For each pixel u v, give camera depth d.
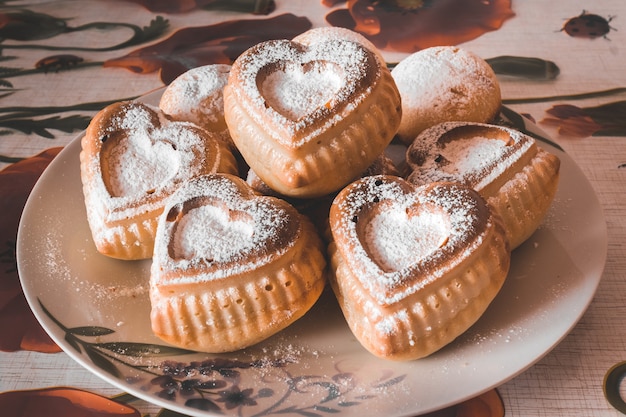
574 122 0.46
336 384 0.33
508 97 0.48
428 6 0.56
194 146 0.39
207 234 0.34
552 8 0.55
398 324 0.32
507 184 0.36
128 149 0.39
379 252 0.34
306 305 0.34
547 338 0.34
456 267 0.32
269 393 0.33
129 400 0.35
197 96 0.42
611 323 0.37
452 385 0.32
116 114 0.40
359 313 0.33
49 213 0.40
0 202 0.43
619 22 0.54
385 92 0.36
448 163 0.37
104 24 0.56
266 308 0.34
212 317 0.34
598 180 0.43
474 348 0.34
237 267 0.33
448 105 0.42
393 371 0.33
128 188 0.38
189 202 0.35
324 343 0.35
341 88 0.35
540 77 0.50
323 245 0.36
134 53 0.53
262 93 0.36
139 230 0.37
